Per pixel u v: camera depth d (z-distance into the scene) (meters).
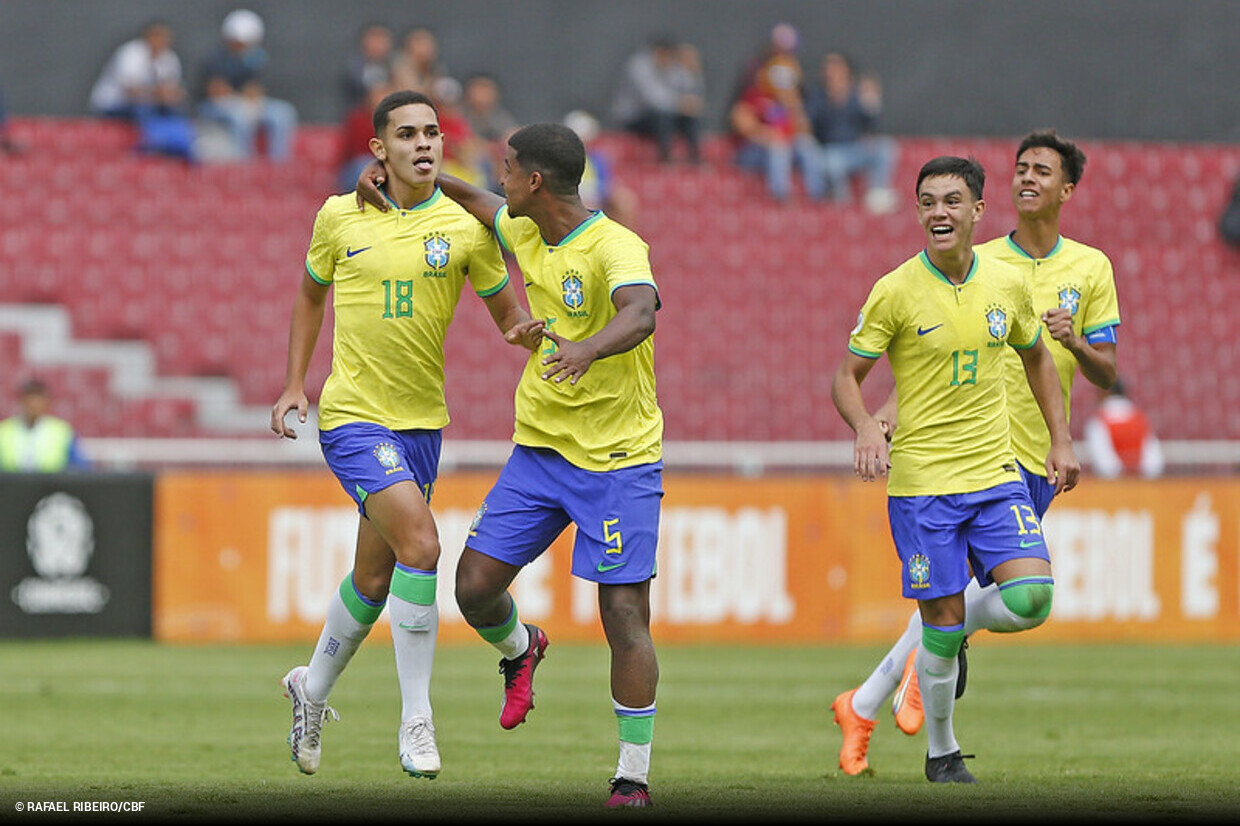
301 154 81.88
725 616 50.56
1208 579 52.41
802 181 81.12
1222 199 84.19
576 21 90.81
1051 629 51.84
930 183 22.89
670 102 80.12
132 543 48.53
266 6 88.50
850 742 25.11
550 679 41.19
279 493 49.22
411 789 22.12
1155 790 22.52
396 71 69.81
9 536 47.47
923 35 92.25
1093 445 53.53
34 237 70.56
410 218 22.33
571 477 21.53
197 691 37.75
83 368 67.75
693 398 70.31
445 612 49.56
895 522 23.78
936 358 23.22
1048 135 25.91
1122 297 77.19
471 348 68.69
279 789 21.98
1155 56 92.88
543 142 21.00
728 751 28.92
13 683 39.03
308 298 23.03
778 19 91.69
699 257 75.56
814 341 73.31
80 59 85.81
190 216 73.44
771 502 51.00
